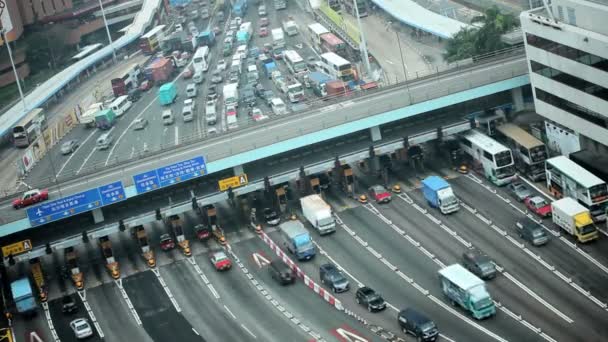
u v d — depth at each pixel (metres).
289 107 176.00
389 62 191.12
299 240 109.19
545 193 115.31
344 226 117.56
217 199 120.62
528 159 119.19
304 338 92.31
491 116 129.88
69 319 107.38
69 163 171.88
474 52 160.38
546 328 86.94
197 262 115.44
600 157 113.31
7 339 104.31
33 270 115.69
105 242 118.56
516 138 122.19
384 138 129.75
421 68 179.50
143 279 113.81
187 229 126.12
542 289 94.25
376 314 94.69
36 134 190.50
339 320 94.81
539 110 125.75
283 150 125.38
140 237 118.62
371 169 132.50
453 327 89.62
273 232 120.00
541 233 102.81
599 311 88.44
